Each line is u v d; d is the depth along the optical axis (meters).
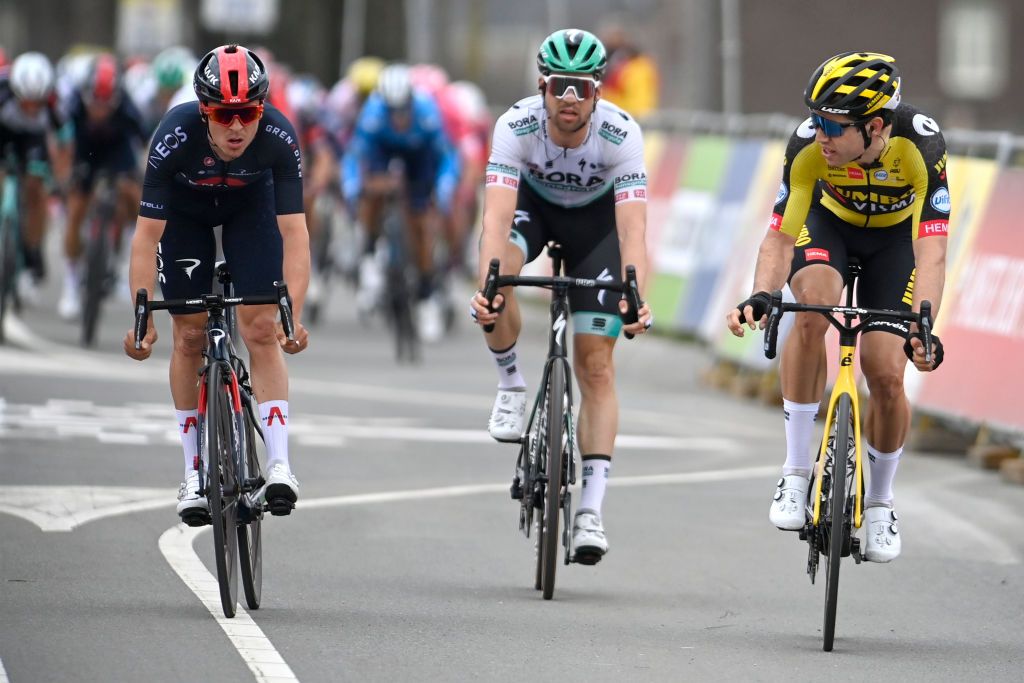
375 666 17.05
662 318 48.16
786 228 19.78
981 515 27.00
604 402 21.50
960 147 34.38
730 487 28.97
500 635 18.64
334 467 29.17
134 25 92.06
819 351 20.03
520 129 21.08
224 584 18.52
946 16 131.62
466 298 62.75
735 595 21.41
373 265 47.97
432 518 25.36
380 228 47.19
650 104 62.53
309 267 19.81
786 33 124.75
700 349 47.66
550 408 20.45
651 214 50.81
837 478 18.39
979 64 132.25
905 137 19.27
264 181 20.25
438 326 51.06
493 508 26.31
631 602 20.77
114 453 29.09
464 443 32.34
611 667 17.47
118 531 23.22
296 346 18.89
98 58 42.59
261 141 19.36
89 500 25.20
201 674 16.41
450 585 21.20
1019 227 31.77
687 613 20.28
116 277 44.38
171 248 20.20
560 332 21.00
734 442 33.91
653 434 34.53
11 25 165.38
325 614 19.28
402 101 44.41
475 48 148.38
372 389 39.19
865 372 19.56
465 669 17.11
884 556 19.83
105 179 42.88
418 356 44.66
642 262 20.81
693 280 46.75
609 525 25.47
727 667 17.67
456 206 53.31
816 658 18.23
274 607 19.52
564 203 21.73
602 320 21.31
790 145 19.66
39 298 53.84
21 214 42.97
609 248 21.70
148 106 49.00
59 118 42.12
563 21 94.88
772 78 124.56
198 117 19.19
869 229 20.30
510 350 21.78
